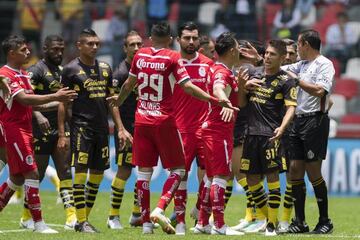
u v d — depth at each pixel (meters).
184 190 32.44
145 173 31.66
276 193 32.31
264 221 35.72
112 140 59.97
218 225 31.42
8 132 31.20
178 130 31.69
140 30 71.31
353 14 73.12
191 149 34.59
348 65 70.75
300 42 34.78
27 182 31.55
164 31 31.59
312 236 31.25
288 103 32.16
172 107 31.42
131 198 54.22
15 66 31.25
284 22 71.75
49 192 58.53
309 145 34.34
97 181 35.22
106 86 34.78
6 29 71.88
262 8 72.00
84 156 33.88
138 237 29.20
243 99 32.78
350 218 43.56
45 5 72.19
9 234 30.69
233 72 34.72
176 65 30.80
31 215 33.72
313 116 34.34
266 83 32.94
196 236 29.86
